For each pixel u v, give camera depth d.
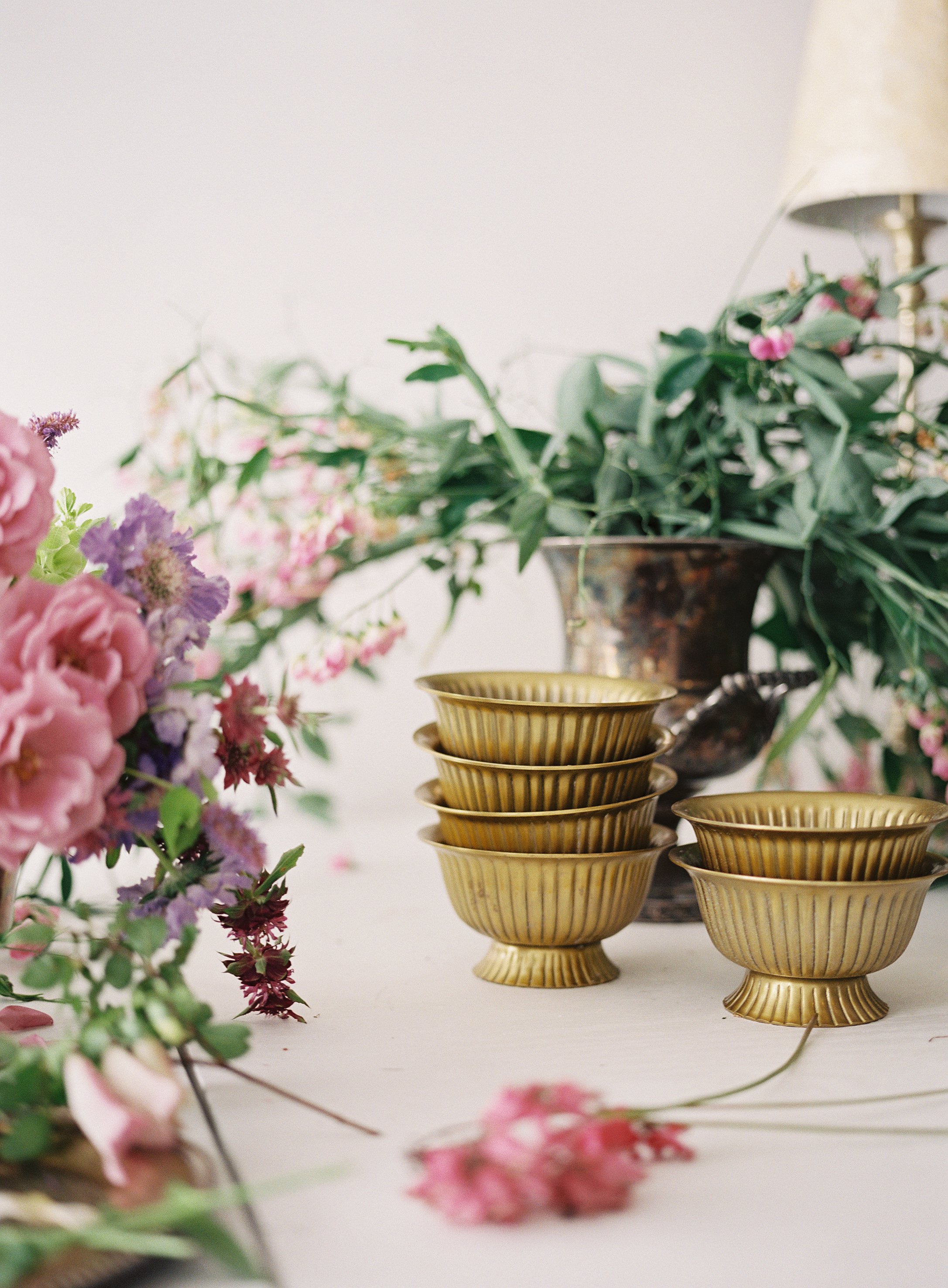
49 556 0.58
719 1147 0.45
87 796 0.44
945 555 0.94
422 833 0.70
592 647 0.83
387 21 1.53
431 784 0.74
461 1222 0.39
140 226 1.48
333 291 1.54
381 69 1.53
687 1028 0.60
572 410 0.87
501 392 1.02
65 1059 0.41
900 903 0.57
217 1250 0.33
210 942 0.79
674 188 1.60
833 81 1.16
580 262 1.58
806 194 1.18
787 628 1.04
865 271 1.04
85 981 0.65
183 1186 0.35
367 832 1.25
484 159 1.56
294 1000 0.61
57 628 0.45
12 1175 0.39
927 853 0.64
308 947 0.77
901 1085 0.51
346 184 1.53
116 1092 0.40
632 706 0.63
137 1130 0.38
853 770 1.18
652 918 0.84
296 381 1.48
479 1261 0.36
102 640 0.47
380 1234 0.38
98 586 0.49
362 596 1.54
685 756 0.82
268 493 1.32
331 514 0.90
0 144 1.44
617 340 1.60
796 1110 0.48
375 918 0.85
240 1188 0.39
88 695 0.45
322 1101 0.49
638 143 1.59
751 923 0.59
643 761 0.64
